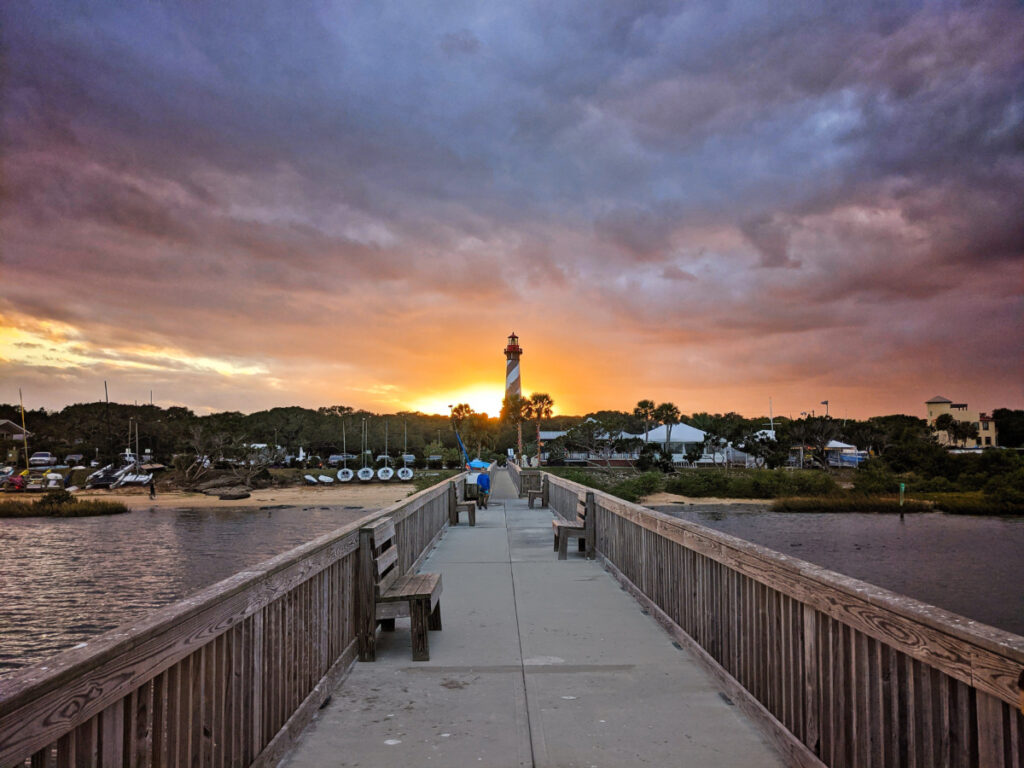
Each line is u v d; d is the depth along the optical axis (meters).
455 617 6.74
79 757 1.99
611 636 6.02
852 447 99.81
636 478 72.94
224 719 2.99
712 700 4.44
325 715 4.22
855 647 2.84
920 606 2.44
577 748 3.69
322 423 152.62
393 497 76.69
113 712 2.17
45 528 50.50
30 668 1.87
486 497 20.52
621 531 8.54
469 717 4.17
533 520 16.31
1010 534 44.91
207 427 116.38
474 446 121.25
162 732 2.46
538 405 80.19
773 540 42.12
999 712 2.00
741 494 65.94
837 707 3.00
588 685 4.75
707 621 5.04
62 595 26.88
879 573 32.16
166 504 69.75
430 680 4.89
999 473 67.00
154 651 2.36
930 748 2.35
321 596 4.58
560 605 7.25
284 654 3.80
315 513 61.41
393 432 157.75
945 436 128.38
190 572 31.94
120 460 128.12
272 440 141.25
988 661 2.00
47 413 173.12
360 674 5.03
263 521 54.91
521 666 5.18
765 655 3.90
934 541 41.84
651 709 4.28
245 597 3.17
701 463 98.75
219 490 86.94
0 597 26.38
